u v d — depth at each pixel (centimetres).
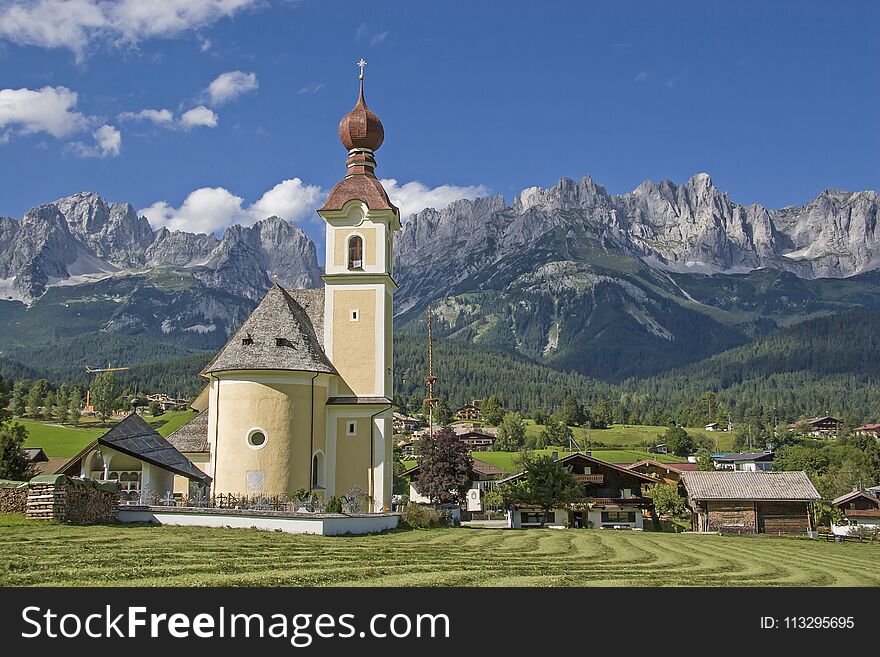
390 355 6319
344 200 6231
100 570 2691
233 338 5662
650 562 4059
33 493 3744
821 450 18500
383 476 5809
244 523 4222
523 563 3616
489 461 17362
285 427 5384
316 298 6394
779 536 8306
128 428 4666
